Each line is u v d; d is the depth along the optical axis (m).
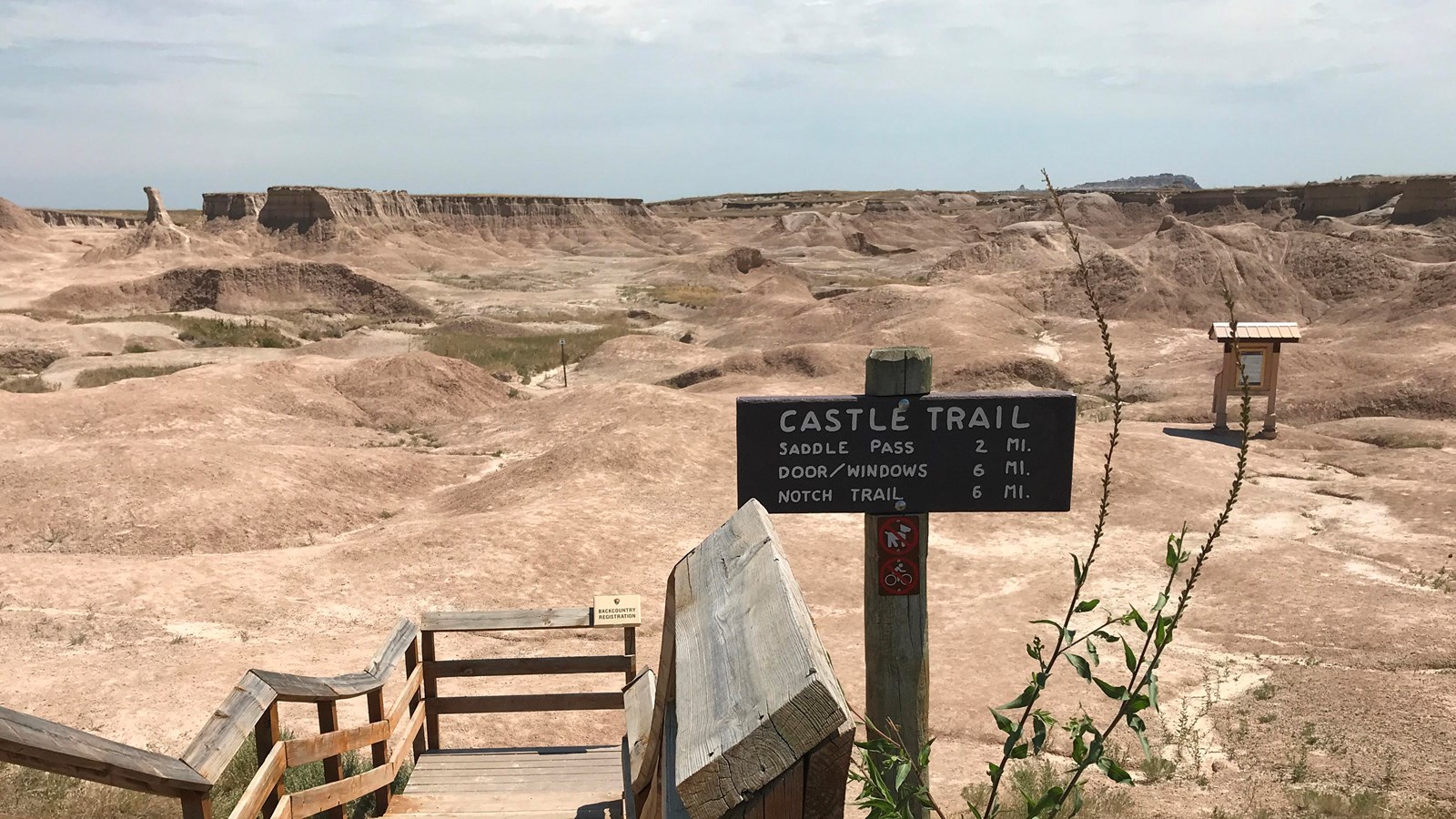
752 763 1.35
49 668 11.62
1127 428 29.12
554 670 6.44
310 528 20.97
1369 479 22.58
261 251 112.31
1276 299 53.62
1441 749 9.89
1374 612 14.23
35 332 49.47
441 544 16.62
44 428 27.41
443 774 5.78
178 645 12.66
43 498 20.38
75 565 15.16
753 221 161.88
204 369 33.50
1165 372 39.06
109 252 99.69
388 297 70.81
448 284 91.50
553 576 15.89
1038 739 2.28
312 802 4.03
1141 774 9.64
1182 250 56.12
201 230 119.62
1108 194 142.88
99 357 46.19
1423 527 18.67
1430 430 27.53
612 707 6.48
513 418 31.30
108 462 21.81
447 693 11.82
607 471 21.53
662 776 1.93
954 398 4.66
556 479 21.47
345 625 13.80
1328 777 9.40
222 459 22.67
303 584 15.09
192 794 2.80
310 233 114.56
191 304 68.50
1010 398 4.67
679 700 1.69
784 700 1.34
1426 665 12.47
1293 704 11.29
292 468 23.16
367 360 36.62
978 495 4.75
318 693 4.04
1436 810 8.57
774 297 62.75
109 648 12.46
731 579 1.93
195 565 15.57
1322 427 29.64
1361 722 10.68
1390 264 54.22
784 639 1.49
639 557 17.02
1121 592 15.97
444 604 14.65
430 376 35.78
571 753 6.07
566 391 32.69
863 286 81.38
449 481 25.02
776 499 4.75
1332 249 56.41
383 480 24.17
